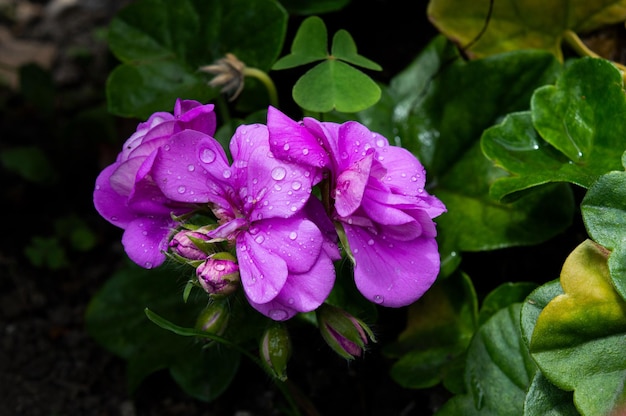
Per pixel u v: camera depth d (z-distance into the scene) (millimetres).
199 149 337
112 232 518
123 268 458
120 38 444
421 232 331
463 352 395
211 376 423
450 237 402
